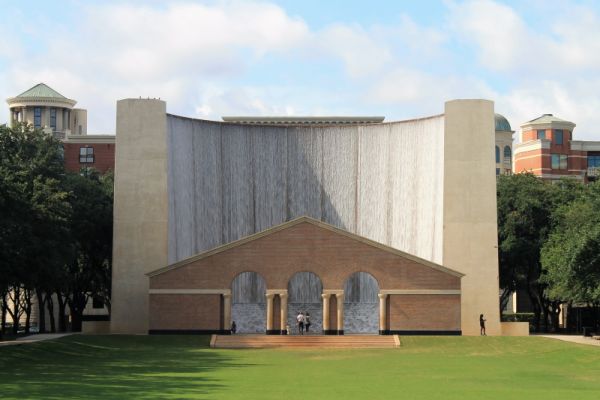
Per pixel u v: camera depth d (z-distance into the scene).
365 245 91.25
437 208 104.69
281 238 91.69
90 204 104.12
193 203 108.00
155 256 101.75
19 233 77.62
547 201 111.12
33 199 83.25
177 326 91.50
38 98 161.00
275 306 91.25
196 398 46.50
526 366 66.94
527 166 170.12
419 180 107.56
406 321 90.62
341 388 51.59
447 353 78.75
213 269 91.81
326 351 80.50
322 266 91.31
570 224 95.75
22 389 50.56
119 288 101.19
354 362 69.94
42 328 105.88
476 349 81.25
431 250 105.31
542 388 52.22
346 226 111.38
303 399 46.31
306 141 112.69
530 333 109.62
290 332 101.06
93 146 152.12
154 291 91.81
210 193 109.50
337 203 111.88
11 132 102.81
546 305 115.44
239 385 53.00
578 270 81.31
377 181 110.81
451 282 90.69
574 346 78.88
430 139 106.62
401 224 108.69
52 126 161.50
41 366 65.25
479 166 102.38
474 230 101.88
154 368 64.25
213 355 75.81
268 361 70.56
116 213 102.00
